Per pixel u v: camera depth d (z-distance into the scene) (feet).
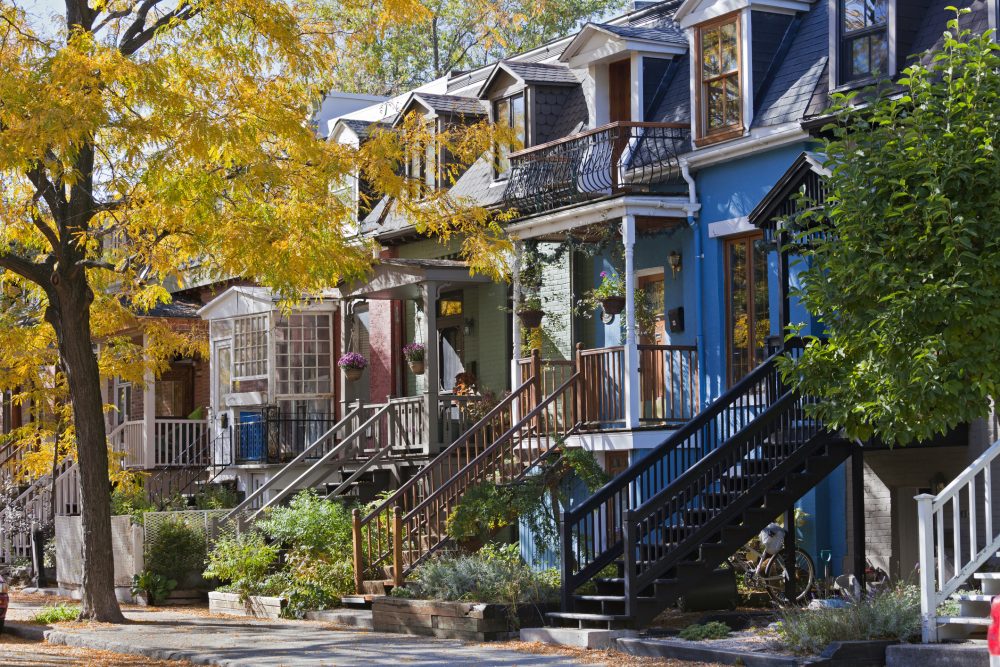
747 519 49.34
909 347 38.73
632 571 46.50
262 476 89.35
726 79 63.52
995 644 28.12
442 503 63.31
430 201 62.23
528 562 66.33
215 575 66.23
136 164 55.57
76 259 59.11
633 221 63.21
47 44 56.18
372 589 59.82
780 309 54.03
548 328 75.05
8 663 47.11
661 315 68.49
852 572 56.29
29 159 52.29
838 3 57.72
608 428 64.80
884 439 40.40
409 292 81.10
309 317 92.22
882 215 39.55
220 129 51.52
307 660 44.19
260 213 57.72
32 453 79.20
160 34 56.18
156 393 110.52
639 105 68.95
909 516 55.93
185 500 86.58
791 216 44.83
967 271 37.52
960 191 38.86
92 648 52.11
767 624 46.85
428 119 86.43
